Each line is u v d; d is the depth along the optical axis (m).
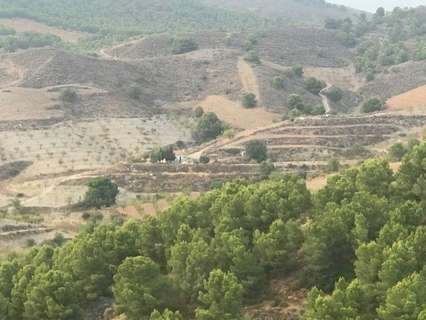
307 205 59.41
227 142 137.38
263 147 126.25
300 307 50.38
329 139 133.88
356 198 54.59
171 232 58.34
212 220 59.16
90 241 57.44
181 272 52.38
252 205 58.00
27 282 55.84
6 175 138.75
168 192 114.62
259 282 53.03
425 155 58.44
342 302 43.03
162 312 51.12
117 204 109.69
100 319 55.38
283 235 53.59
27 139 152.38
